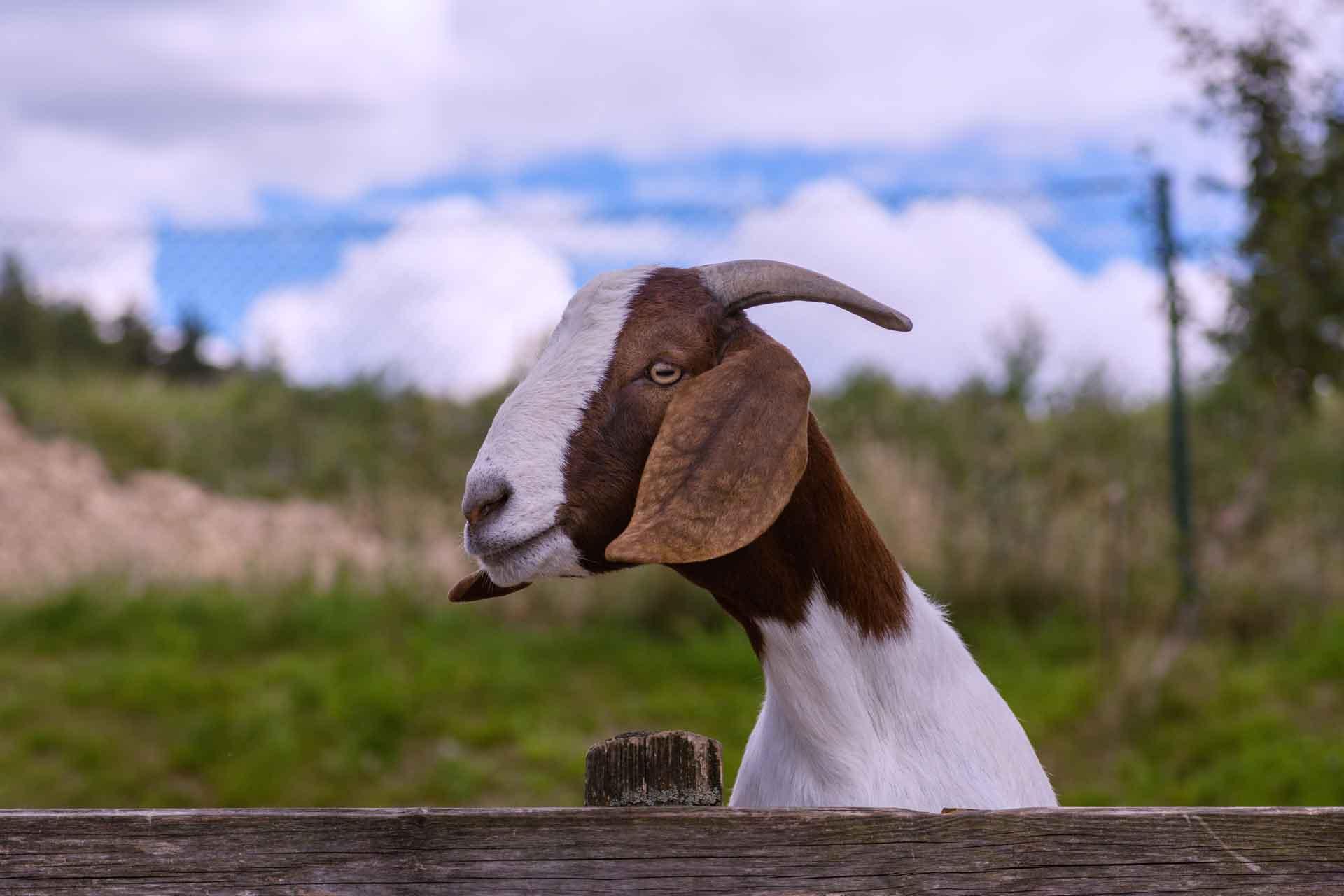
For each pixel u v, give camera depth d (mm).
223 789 5500
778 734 2320
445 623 7535
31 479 9930
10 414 11117
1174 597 7305
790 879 1580
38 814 1546
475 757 5898
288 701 6191
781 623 2188
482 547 1904
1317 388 7547
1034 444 9664
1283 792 5430
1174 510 7750
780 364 1913
